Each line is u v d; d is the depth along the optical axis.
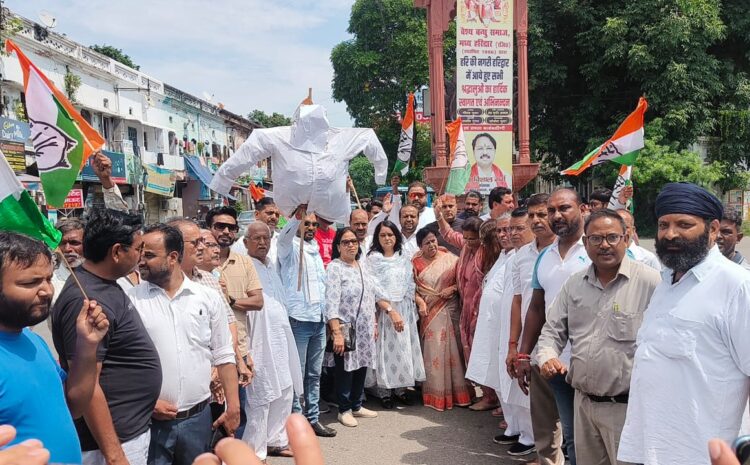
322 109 4.39
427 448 5.08
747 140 20.98
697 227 2.49
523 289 4.42
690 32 18.98
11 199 2.68
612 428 3.17
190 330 3.27
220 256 4.55
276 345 4.80
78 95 18.19
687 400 2.48
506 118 11.77
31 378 2.06
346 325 5.60
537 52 20.31
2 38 12.58
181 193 28.55
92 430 2.52
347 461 4.80
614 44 19.52
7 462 0.97
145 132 24.30
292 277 5.32
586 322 3.28
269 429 4.94
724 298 2.44
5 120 11.29
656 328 2.62
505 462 4.78
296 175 4.36
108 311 2.73
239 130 37.19
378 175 4.89
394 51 27.48
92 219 2.82
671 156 19.00
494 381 5.31
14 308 2.01
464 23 11.60
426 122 25.25
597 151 6.22
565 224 3.83
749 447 0.87
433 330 6.21
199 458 0.61
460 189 8.85
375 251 6.24
